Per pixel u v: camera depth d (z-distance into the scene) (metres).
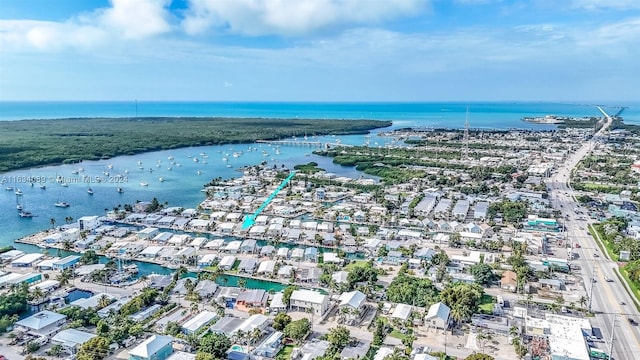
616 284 161.75
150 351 110.31
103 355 113.31
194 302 146.62
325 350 115.62
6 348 118.44
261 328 127.06
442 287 159.00
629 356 116.75
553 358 111.88
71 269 170.25
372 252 195.50
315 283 163.62
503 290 157.38
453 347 120.62
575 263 182.00
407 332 128.50
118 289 156.75
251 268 174.12
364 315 138.88
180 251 187.50
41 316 129.50
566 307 143.38
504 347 120.75
